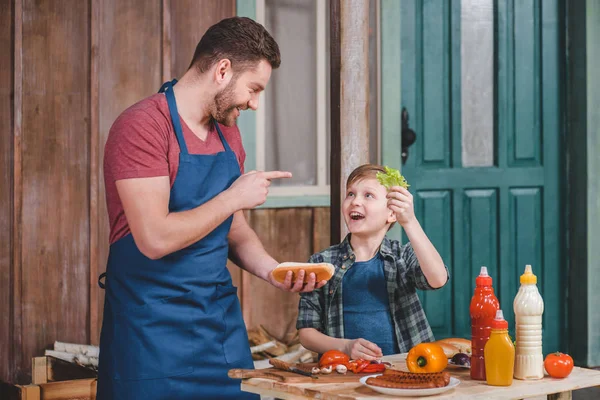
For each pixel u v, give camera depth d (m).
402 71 4.67
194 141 2.30
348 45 3.21
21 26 3.97
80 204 4.11
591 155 4.87
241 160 2.53
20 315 4.00
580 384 2.06
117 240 2.28
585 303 4.89
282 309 4.59
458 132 4.78
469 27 4.79
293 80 4.61
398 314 2.70
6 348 4.01
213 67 2.24
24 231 4.01
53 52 4.05
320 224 4.64
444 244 4.78
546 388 2.01
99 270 4.16
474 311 2.09
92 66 4.10
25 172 4.01
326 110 4.67
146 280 2.25
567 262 4.99
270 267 2.48
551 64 4.94
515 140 4.89
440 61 4.75
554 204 4.98
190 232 2.16
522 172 4.90
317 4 4.62
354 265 2.71
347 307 2.70
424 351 2.11
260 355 4.24
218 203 2.21
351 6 3.21
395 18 4.56
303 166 4.66
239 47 2.22
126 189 2.15
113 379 2.26
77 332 4.12
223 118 2.30
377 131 4.59
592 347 4.91
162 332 2.25
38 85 4.03
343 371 2.11
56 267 4.07
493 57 4.86
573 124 4.93
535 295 2.09
